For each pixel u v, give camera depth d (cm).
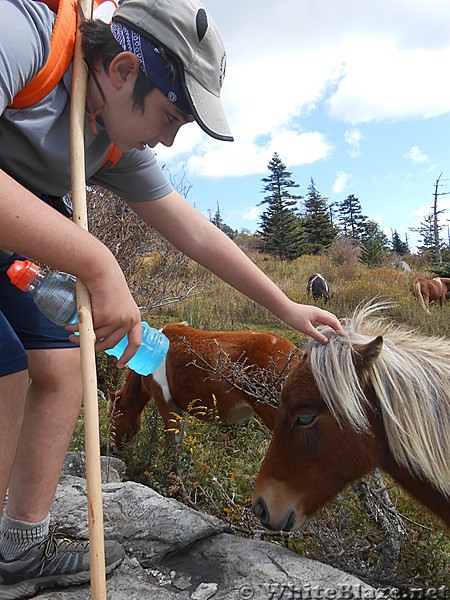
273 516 94
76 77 63
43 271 73
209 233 92
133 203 90
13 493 80
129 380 216
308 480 94
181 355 196
